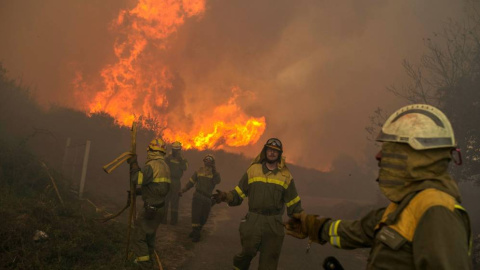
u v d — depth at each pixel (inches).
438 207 51.1
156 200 216.7
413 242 51.9
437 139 56.8
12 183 298.5
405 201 56.1
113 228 273.4
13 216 226.1
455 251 47.0
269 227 183.0
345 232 68.1
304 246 350.6
